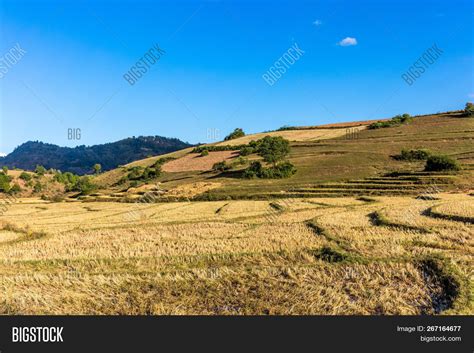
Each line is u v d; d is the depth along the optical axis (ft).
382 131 428.97
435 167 245.65
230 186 277.85
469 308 49.47
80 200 310.86
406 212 123.95
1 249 97.09
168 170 414.82
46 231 126.31
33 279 67.67
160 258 80.79
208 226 120.88
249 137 551.59
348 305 51.90
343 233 96.53
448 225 100.42
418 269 66.08
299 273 66.08
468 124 402.52
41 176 552.00
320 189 226.17
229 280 64.13
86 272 72.02
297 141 442.50
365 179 247.70
